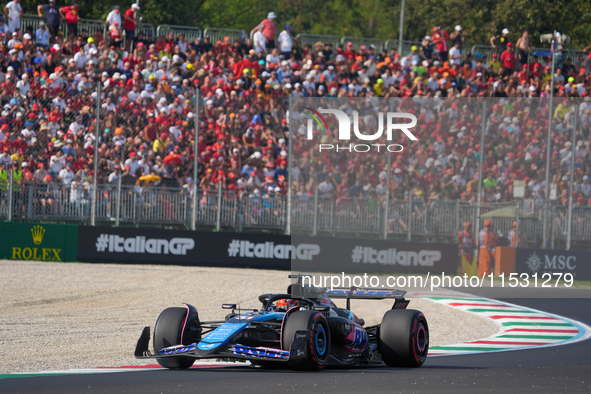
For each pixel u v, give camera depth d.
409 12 155.88
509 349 35.78
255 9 160.50
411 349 28.03
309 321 25.39
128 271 62.69
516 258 67.94
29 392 21.22
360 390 21.58
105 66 79.56
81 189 66.25
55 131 68.56
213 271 64.88
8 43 79.25
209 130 72.69
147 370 27.11
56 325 40.31
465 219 68.31
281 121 77.25
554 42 95.06
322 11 163.50
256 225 67.75
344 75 93.38
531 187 77.69
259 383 22.91
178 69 82.62
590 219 69.81
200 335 27.31
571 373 26.64
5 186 65.38
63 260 65.75
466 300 55.12
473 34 145.25
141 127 70.62
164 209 66.94
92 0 130.88
